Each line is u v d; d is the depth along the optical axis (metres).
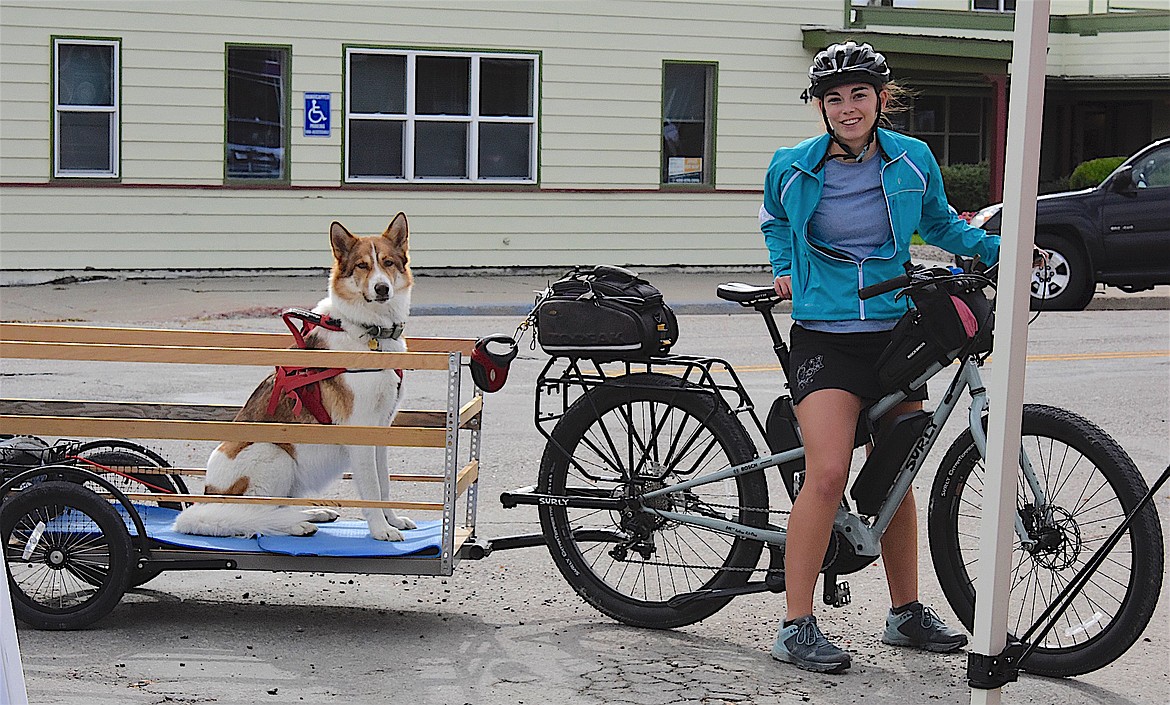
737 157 19.47
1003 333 3.37
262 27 17.50
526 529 6.20
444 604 5.11
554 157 18.73
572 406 4.93
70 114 17.09
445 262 18.42
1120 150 27.83
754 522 4.69
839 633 4.79
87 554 4.69
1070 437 4.29
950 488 4.55
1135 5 27.14
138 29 17.11
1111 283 15.33
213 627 4.77
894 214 4.37
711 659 4.50
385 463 5.23
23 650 4.46
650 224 19.19
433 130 18.30
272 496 5.09
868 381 4.39
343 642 4.62
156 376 10.29
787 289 4.47
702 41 19.12
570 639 4.69
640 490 4.85
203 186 17.50
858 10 20.48
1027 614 4.93
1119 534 3.86
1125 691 4.21
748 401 4.80
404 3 17.94
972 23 21.45
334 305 5.34
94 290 16.11
